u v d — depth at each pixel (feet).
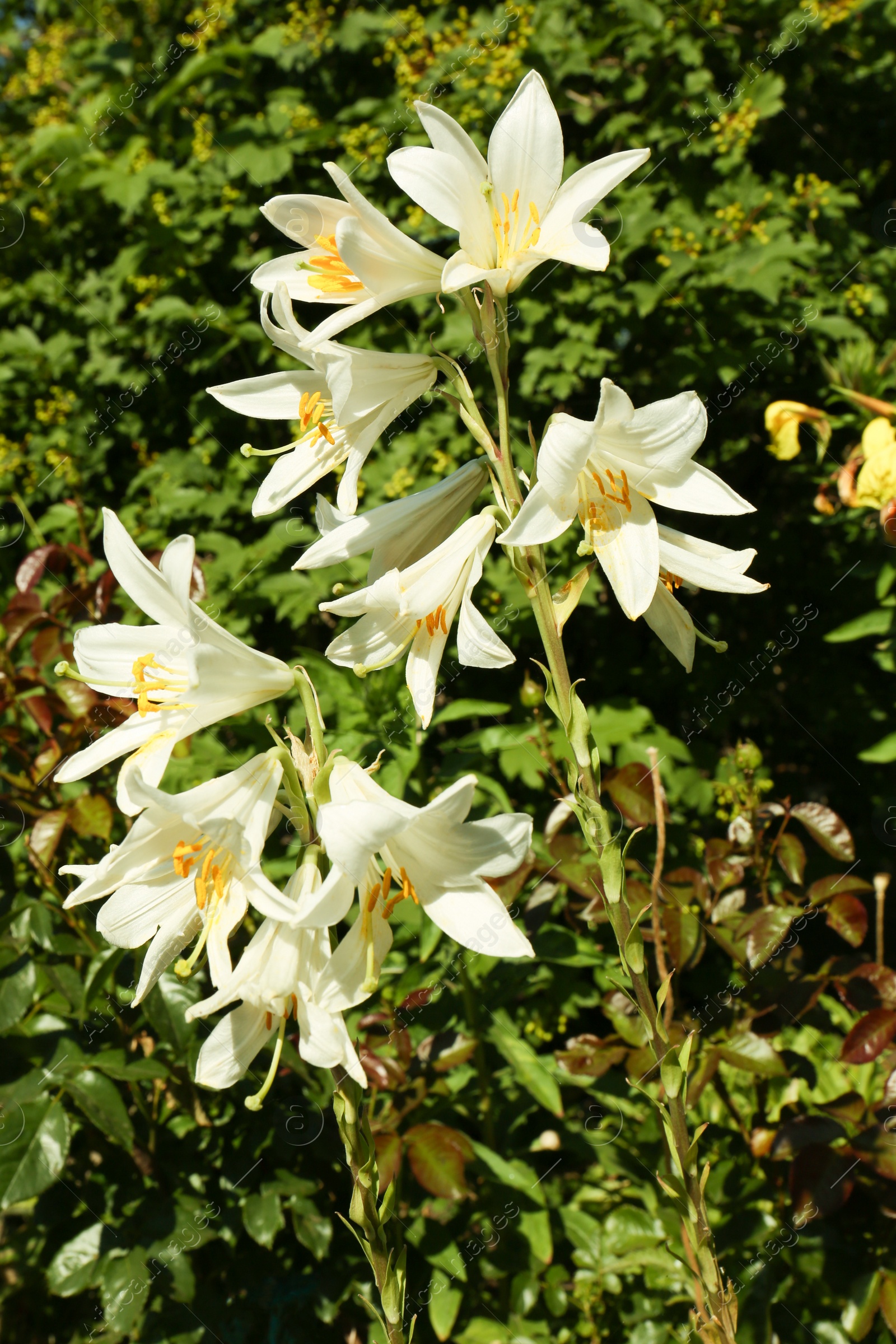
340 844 4.53
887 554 11.85
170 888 5.27
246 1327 8.42
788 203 13.73
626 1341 8.63
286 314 5.67
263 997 4.96
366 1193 5.45
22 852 9.19
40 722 8.57
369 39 15.03
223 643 5.16
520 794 13.09
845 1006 10.38
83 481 15.08
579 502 5.78
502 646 5.52
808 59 14.92
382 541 6.16
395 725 9.17
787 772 15.71
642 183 13.74
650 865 11.70
